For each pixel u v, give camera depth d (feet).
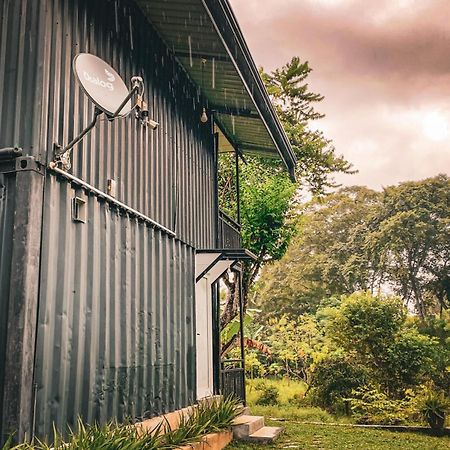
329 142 63.46
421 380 44.19
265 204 49.29
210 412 25.64
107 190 20.63
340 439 29.45
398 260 125.70
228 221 40.27
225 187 51.65
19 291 15.37
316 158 62.18
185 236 29.50
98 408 18.72
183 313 27.99
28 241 15.65
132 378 21.56
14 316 15.26
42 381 15.88
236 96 33.94
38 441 14.78
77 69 17.37
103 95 18.15
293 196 53.36
